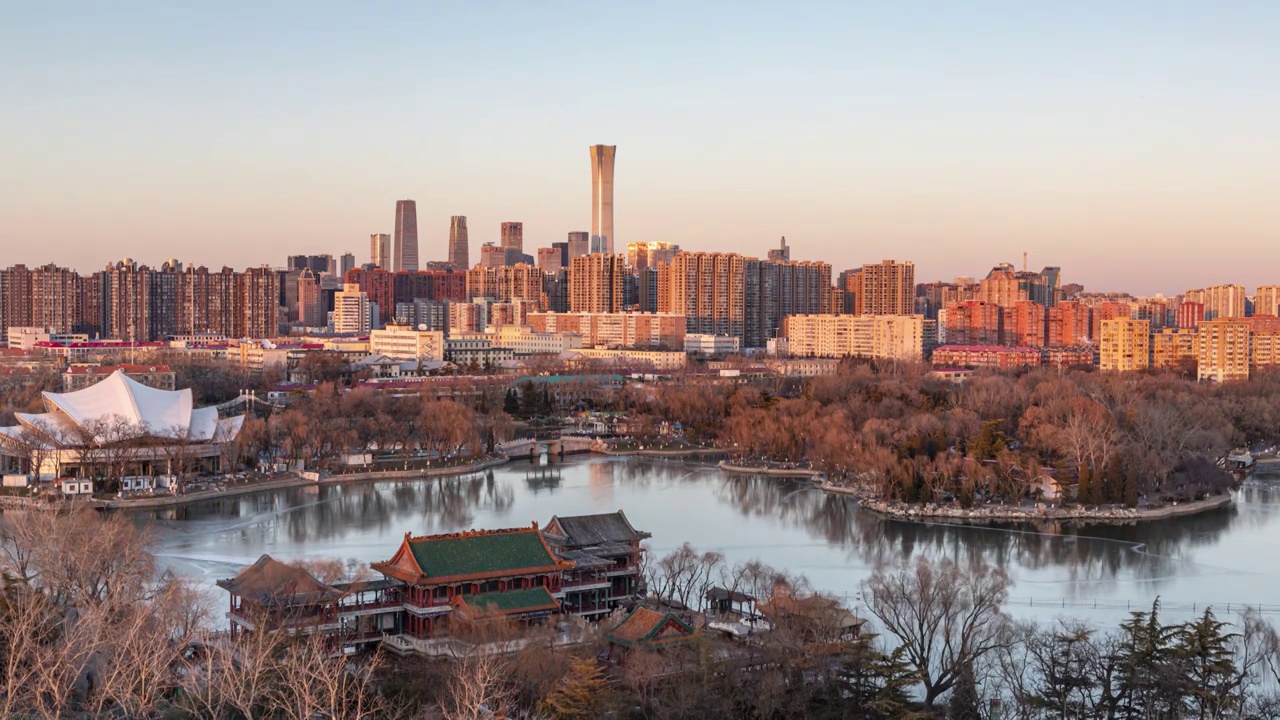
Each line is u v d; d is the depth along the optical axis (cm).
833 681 19775
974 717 19788
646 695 19362
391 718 17488
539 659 19775
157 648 18288
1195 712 19462
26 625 18162
